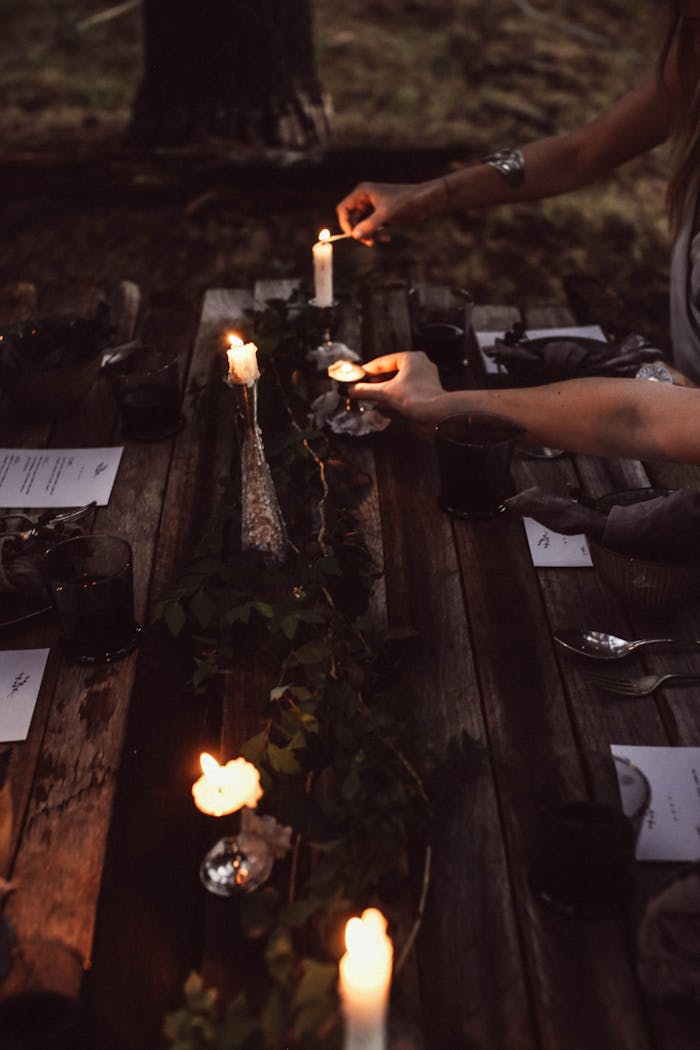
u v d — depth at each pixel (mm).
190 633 1833
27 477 2152
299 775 1511
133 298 2910
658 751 1531
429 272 5086
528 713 1604
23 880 1374
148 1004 1691
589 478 2154
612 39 8586
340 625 1688
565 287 3100
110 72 7609
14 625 1785
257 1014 1211
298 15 5551
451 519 2033
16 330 2344
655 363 2176
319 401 2330
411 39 8477
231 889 1366
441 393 2053
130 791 1891
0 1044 1146
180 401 2359
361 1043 1067
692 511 1671
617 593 1768
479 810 1452
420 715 1607
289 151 5500
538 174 2643
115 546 1709
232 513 1937
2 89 7199
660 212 5816
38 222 5297
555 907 1322
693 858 1383
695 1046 1191
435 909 1330
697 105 2227
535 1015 1224
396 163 5406
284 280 3002
